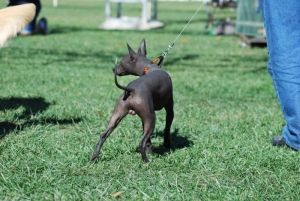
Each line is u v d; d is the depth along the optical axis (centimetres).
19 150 584
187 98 921
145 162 548
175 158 573
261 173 545
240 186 508
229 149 615
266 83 1091
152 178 519
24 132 651
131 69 577
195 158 582
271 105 888
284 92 628
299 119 617
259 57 1526
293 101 621
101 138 538
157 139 652
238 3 1858
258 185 511
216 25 2227
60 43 1717
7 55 1386
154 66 571
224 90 1011
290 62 622
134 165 549
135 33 2128
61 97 876
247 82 1103
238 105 875
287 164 571
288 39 623
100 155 570
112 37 1952
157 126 706
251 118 780
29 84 982
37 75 1086
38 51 1497
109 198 473
